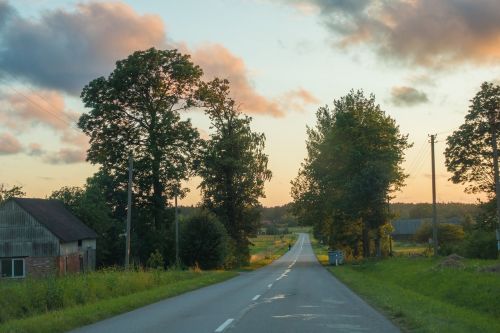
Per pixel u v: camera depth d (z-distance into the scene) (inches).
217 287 1072.2
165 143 2234.3
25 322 506.3
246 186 2672.2
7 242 1936.5
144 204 2327.8
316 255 3878.0
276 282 1218.0
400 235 5039.4
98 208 2472.9
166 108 2281.0
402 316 565.0
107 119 2240.4
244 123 2669.8
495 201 2146.9
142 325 512.4
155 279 1042.1
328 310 634.8
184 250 2240.4
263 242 6791.3
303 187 2778.1
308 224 2775.6
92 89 2234.3
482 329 476.1
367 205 2308.1
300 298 800.3
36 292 669.3
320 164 2568.9
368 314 593.6
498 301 703.7
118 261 2453.2
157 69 2250.2
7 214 1948.8
